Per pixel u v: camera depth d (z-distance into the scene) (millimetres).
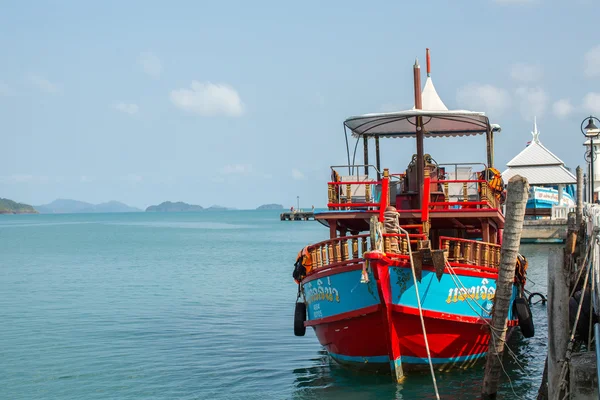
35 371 20062
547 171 57656
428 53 21219
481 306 17672
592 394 11984
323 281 17609
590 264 14500
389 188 19875
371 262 15484
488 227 18844
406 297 16406
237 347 22969
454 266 17031
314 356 21359
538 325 25578
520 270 19469
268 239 102875
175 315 29938
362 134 22250
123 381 18859
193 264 57656
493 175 19938
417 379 17562
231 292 37938
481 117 19234
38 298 36062
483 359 18750
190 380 18844
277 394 17234
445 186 18969
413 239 18922
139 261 61688
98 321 28469
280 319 28594
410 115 18703
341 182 19016
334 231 19016
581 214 25469
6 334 25688
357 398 16469
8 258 66438
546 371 15398
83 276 48094
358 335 17203
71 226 196625
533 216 57438
